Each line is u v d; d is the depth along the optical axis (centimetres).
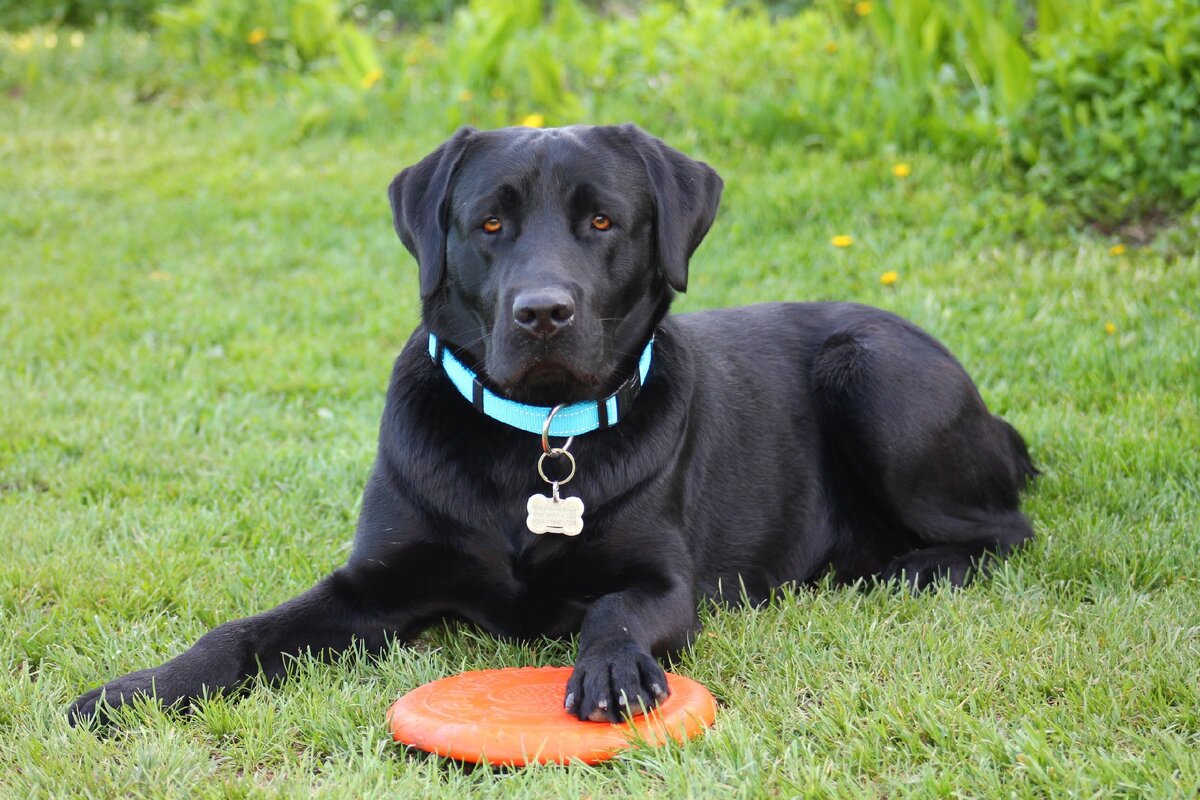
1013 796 268
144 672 332
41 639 374
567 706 306
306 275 848
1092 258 725
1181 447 506
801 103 944
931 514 444
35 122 1237
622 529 365
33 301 805
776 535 435
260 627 353
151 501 505
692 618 362
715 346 449
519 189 364
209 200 985
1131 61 794
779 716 313
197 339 738
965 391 452
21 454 561
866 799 269
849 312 477
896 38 943
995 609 382
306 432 605
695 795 272
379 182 987
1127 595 385
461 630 392
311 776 291
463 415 373
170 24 1384
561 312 340
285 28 1333
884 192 825
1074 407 579
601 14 1357
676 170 392
